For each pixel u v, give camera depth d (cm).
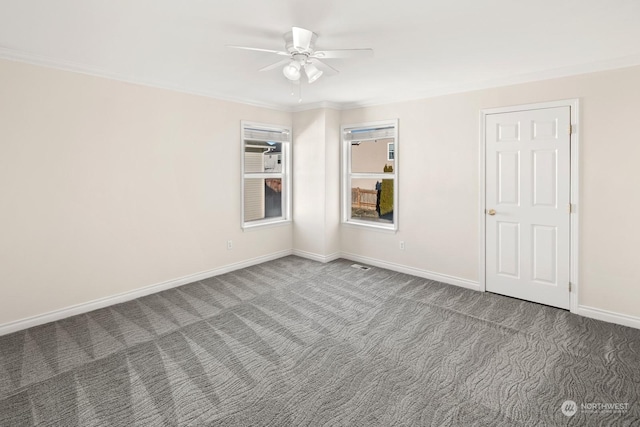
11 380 235
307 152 531
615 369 247
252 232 506
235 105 471
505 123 374
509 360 260
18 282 306
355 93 446
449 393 223
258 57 307
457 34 255
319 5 212
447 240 427
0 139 291
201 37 261
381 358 264
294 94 453
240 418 201
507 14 223
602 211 323
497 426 194
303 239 550
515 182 372
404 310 351
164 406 210
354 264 511
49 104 315
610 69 312
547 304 359
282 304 366
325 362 258
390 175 492
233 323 322
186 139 421
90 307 350
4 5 211
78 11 219
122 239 371
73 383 232
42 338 293
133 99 371
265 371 247
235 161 477
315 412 206
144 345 282
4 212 297
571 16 226
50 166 319
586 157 328
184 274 428
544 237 357
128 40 267
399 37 260
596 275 329
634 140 304
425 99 434
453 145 414
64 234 331
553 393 222
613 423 196
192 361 259
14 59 294
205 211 446
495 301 373
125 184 370
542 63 321
